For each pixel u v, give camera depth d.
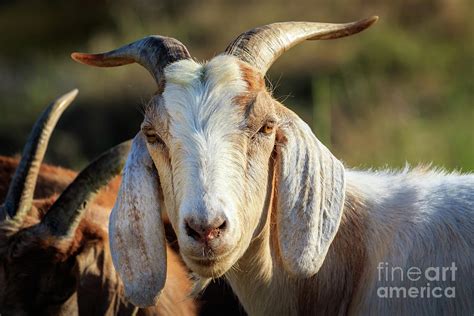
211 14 30.50
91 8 36.81
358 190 9.27
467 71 24.38
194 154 7.76
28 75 29.98
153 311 10.70
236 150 7.86
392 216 9.12
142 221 8.40
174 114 7.96
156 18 32.12
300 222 8.20
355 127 20.77
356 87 23.33
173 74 8.16
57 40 34.69
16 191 10.83
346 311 9.05
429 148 19.02
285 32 8.72
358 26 9.03
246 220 7.91
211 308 11.40
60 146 22.92
